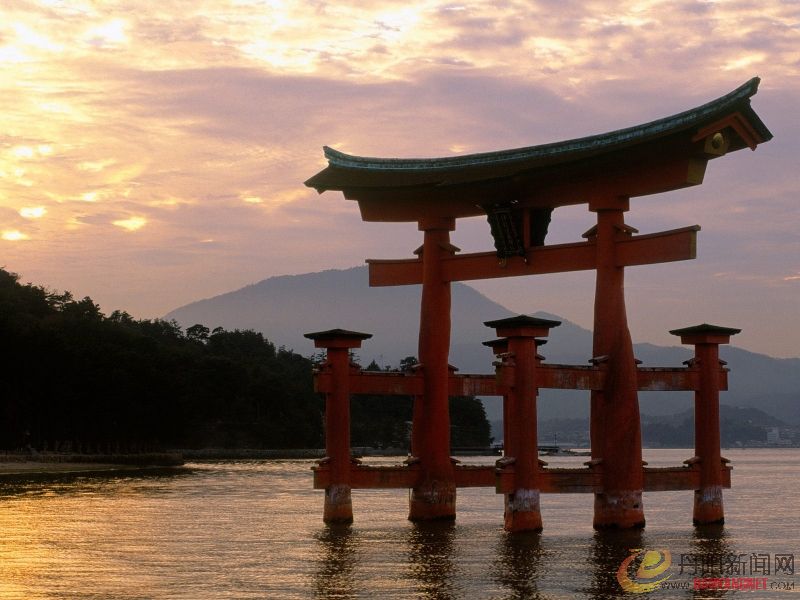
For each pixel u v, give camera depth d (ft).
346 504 159.12
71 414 459.32
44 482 294.25
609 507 147.64
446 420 163.22
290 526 168.66
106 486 278.67
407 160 166.50
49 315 514.68
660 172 141.69
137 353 482.69
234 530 163.12
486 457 651.66
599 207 147.43
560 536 147.43
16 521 178.29
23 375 429.79
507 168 154.10
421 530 155.63
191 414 516.73
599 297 147.13
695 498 158.20
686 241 137.18
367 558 130.62
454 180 157.17
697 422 157.17
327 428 158.71
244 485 291.99
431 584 113.39
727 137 139.13
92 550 140.36
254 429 629.10
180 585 113.19
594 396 148.87
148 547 142.82
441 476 161.99
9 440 439.22
